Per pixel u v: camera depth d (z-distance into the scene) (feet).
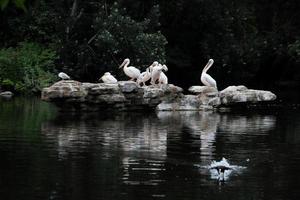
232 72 144.46
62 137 60.59
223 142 60.54
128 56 118.73
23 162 47.98
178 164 48.80
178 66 141.08
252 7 155.74
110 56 119.65
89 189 40.45
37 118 76.13
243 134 66.80
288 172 47.01
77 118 77.92
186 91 130.21
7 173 44.27
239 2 150.61
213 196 39.63
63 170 45.57
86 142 57.98
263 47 146.51
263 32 156.87
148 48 117.91
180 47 143.74
